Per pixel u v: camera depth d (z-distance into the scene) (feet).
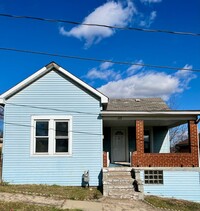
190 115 50.88
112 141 64.95
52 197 37.40
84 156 48.62
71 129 49.26
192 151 49.32
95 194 40.93
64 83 50.44
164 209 35.91
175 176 47.55
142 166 48.42
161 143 66.18
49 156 48.42
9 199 34.30
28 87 50.16
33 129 49.06
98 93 49.52
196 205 41.60
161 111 50.11
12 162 48.08
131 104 62.80
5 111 49.37
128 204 36.32
